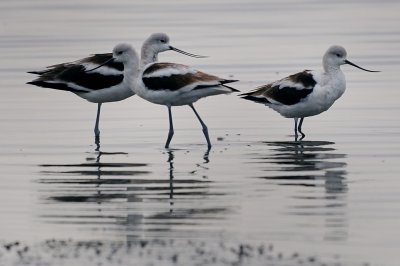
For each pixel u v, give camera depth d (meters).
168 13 33.19
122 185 15.27
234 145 17.98
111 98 19.12
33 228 13.15
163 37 18.97
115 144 18.30
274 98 18.36
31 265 11.59
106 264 11.52
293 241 12.34
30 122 20.20
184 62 25.41
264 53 26.41
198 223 13.19
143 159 17.03
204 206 13.98
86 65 19.11
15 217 13.69
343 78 18.30
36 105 21.81
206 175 15.78
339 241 12.34
